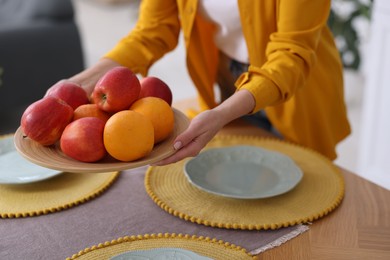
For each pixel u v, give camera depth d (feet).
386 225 3.14
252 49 4.20
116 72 2.99
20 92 10.16
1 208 3.26
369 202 3.40
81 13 18.84
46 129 2.85
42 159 2.78
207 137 3.16
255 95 3.46
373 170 8.05
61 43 10.39
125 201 3.41
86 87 3.77
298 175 3.56
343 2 10.12
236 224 3.08
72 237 3.02
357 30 11.46
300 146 4.18
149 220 3.19
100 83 2.98
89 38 16.03
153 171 3.76
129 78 3.00
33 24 10.14
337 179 3.66
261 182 3.59
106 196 3.47
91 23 17.65
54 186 3.55
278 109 4.56
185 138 3.00
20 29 9.87
